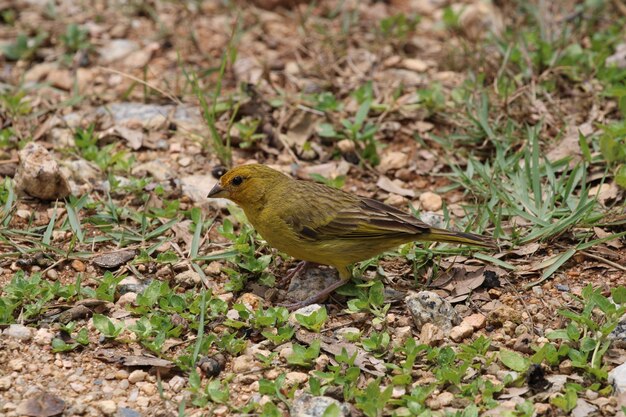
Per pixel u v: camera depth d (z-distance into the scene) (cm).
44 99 1482
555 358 916
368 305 1023
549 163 1234
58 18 1733
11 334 959
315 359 933
